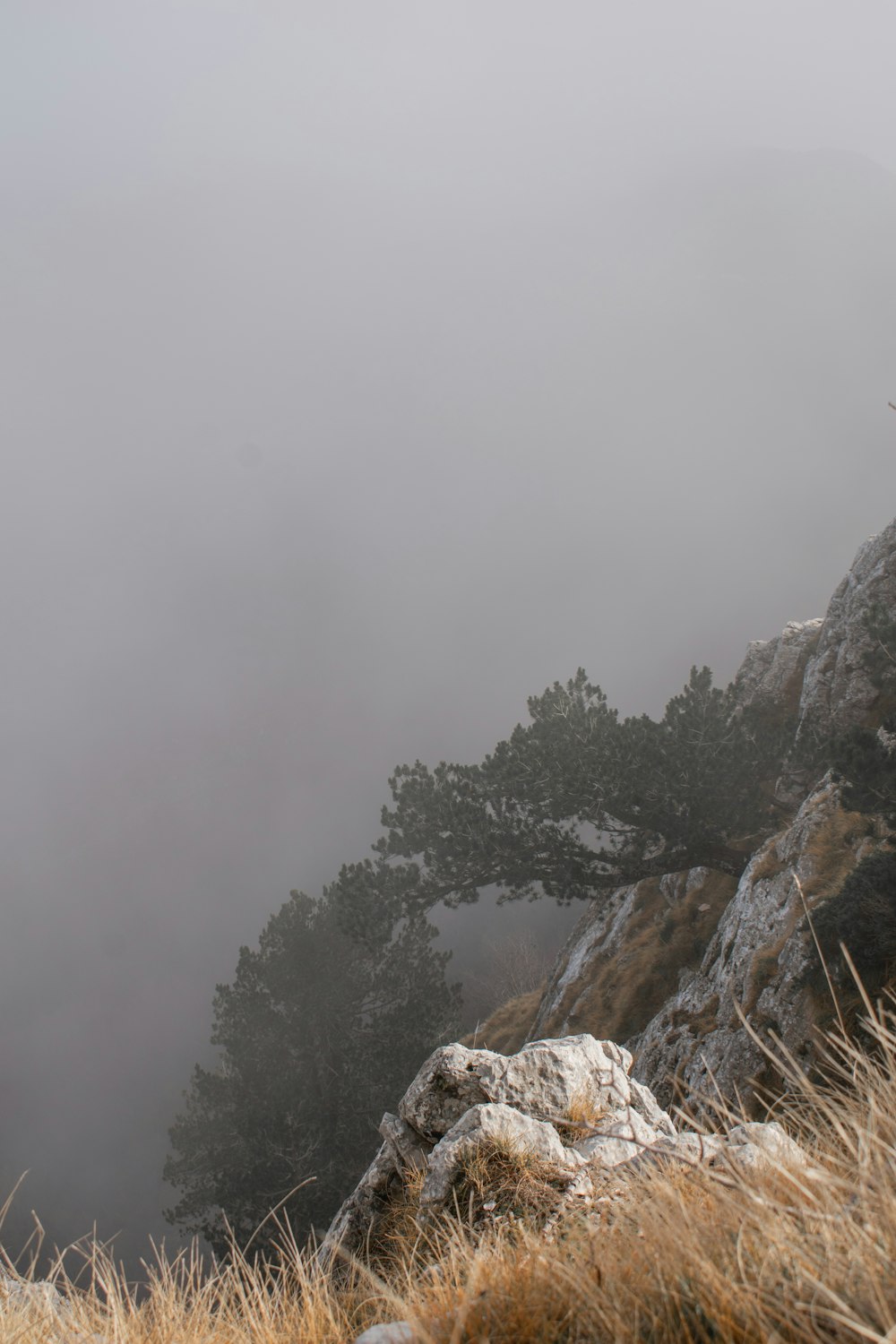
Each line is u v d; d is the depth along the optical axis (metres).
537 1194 4.34
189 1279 3.83
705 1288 2.13
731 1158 2.76
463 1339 2.44
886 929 17.30
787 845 24.97
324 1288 3.81
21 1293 3.71
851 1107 2.86
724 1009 21.86
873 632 23.05
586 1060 5.89
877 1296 1.89
